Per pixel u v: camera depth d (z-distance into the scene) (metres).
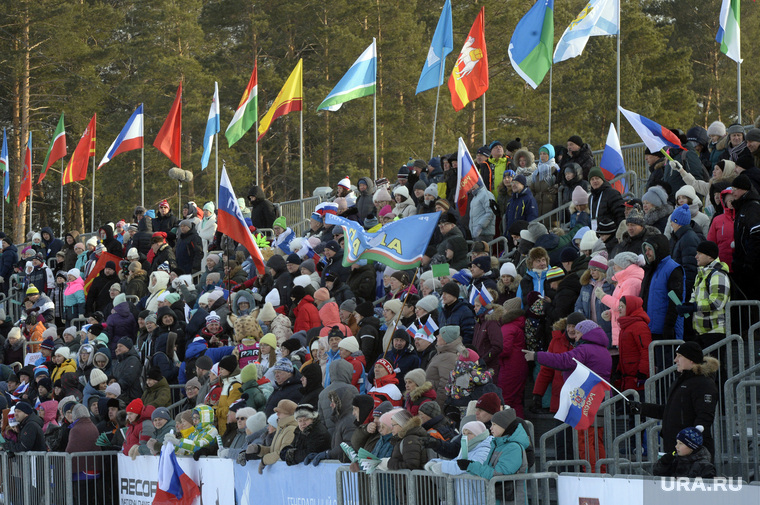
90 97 81.44
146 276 34.34
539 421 19.73
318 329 22.73
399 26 79.25
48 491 23.92
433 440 15.44
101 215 83.62
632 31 82.75
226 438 21.38
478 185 26.77
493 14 78.25
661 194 21.70
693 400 14.30
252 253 24.81
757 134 21.47
